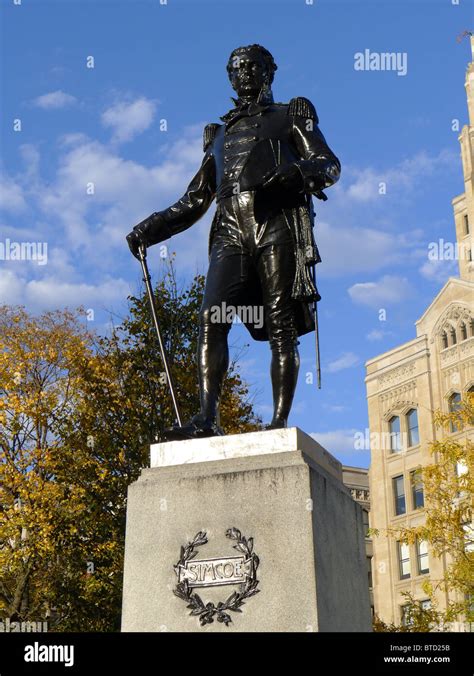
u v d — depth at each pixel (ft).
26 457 75.20
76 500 69.77
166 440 19.65
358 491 164.25
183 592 17.47
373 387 154.20
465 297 141.49
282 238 21.66
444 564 123.95
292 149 22.56
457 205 158.92
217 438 18.69
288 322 21.49
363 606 19.42
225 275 21.62
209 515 17.87
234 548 17.48
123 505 69.62
